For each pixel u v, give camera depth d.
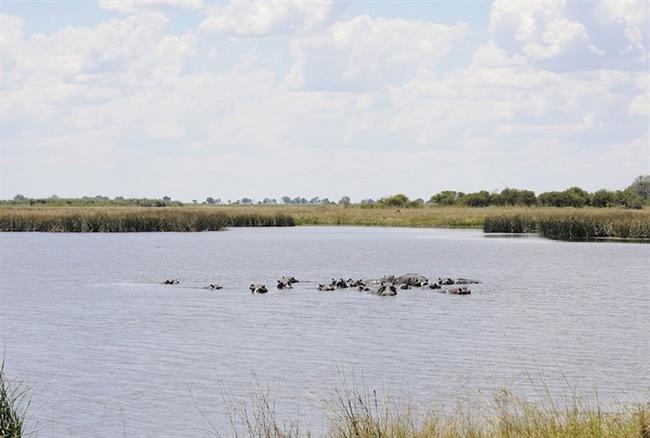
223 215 165.62
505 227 148.25
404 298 55.31
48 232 144.50
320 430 23.45
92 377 31.19
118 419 25.56
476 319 45.59
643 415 18.58
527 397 27.12
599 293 58.38
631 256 92.56
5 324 44.44
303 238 132.00
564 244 114.69
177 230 150.62
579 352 35.69
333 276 72.25
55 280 68.44
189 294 58.44
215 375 31.45
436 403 25.97
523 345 37.41
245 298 55.75
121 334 41.03
